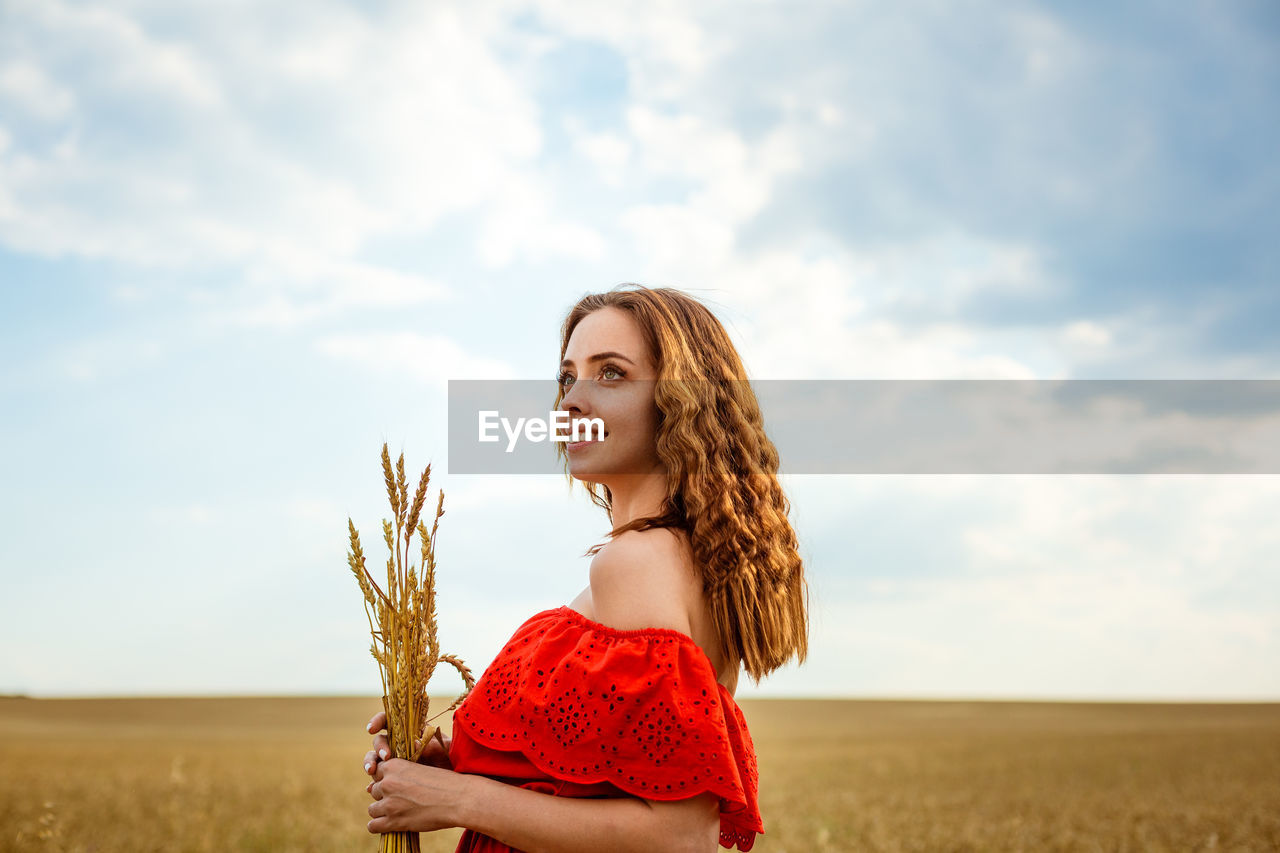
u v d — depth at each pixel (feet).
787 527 6.24
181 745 140.15
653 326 6.03
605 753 5.16
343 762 99.40
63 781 72.33
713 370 6.13
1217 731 169.27
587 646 5.41
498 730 5.51
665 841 5.05
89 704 273.54
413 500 6.42
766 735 175.73
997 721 232.53
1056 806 59.47
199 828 44.09
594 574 5.64
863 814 52.49
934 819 51.44
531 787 5.40
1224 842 45.11
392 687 6.10
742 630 5.61
